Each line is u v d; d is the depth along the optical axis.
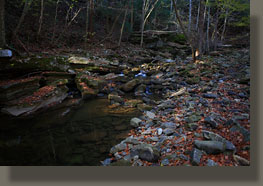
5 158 3.07
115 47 14.41
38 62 7.37
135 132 3.98
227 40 20.30
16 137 3.82
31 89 5.72
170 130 3.61
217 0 11.98
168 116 4.50
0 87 5.03
